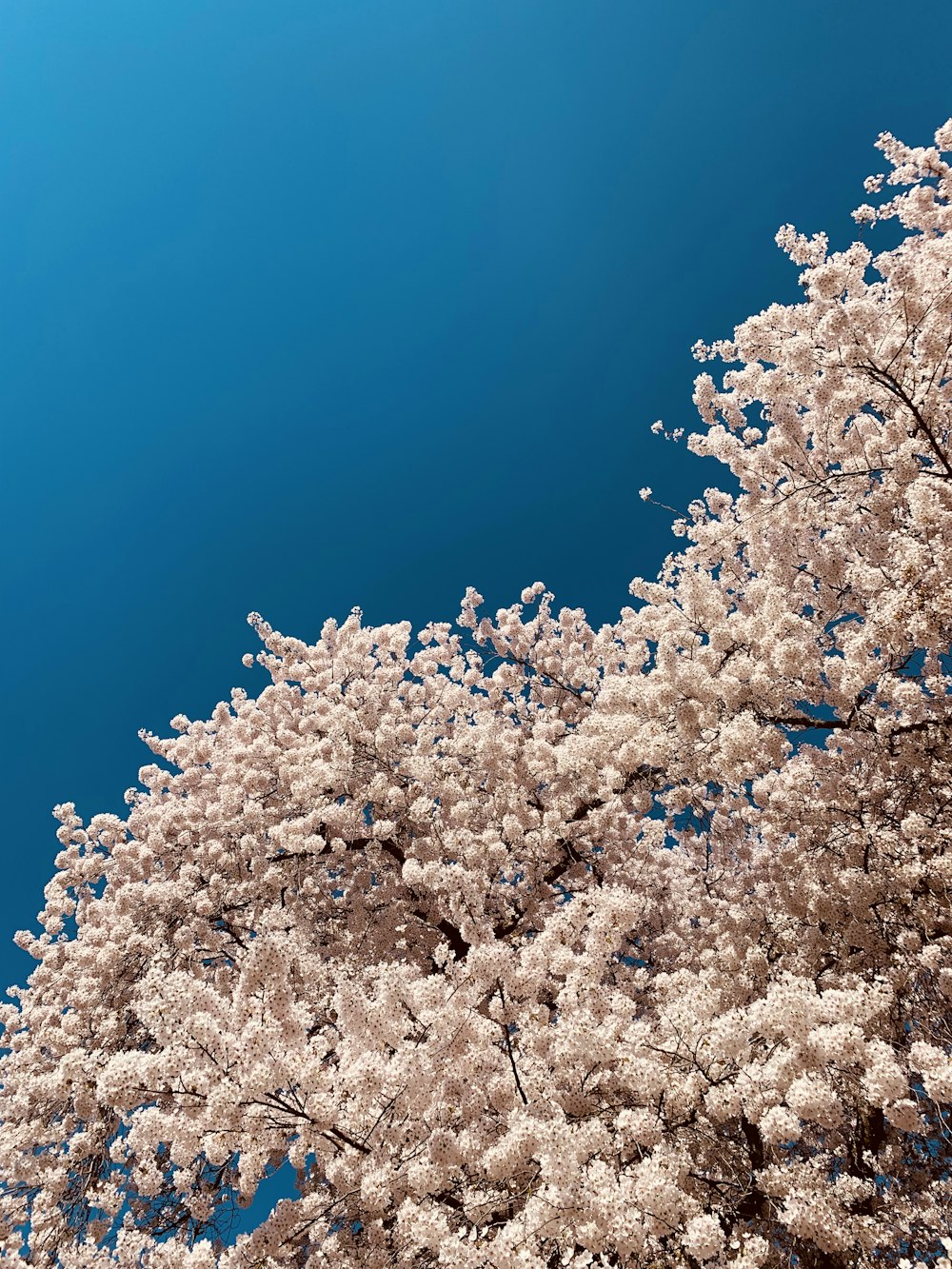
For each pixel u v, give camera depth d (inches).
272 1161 194.2
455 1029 156.4
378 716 383.2
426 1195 155.9
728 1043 146.2
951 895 219.1
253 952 145.8
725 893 344.2
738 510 307.3
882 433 258.8
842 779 268.5
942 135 253.0
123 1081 146.9
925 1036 203.5
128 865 353.4
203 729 426.6
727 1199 176.4
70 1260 176.6
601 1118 172.9
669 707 251.1
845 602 289.1
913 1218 165.3
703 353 292.4
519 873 367.6
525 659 445.7
